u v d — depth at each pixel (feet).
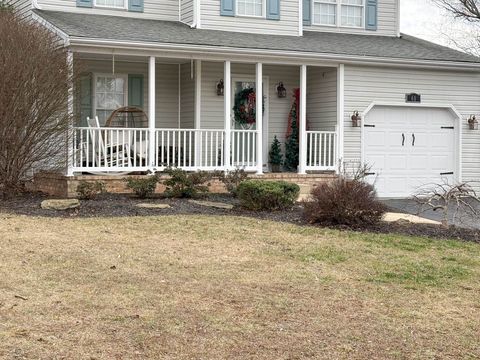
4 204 41.70
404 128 59.16
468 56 61.26
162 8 60.85
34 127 43.11
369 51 57.52
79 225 35.81
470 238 37.55
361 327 21.97
